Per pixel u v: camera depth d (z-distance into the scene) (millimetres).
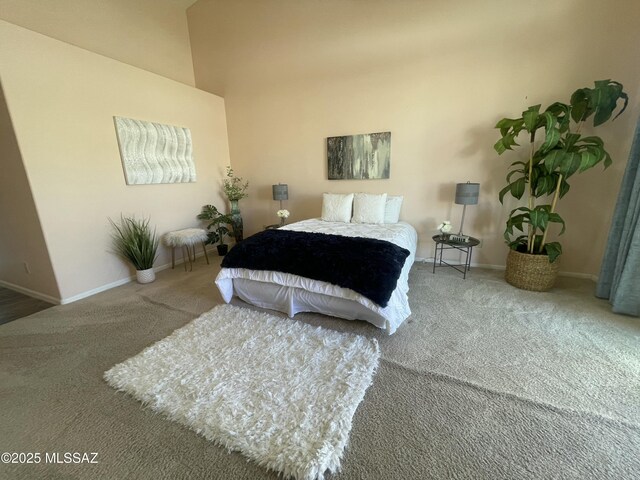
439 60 3221
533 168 2656
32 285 2900
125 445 1295
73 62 2721
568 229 3020
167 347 1982
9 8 2723
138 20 3863
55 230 2672
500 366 1729
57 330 2270
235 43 4266
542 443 1242
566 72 2785
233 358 1846
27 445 1306
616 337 1979
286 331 2146
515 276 2838
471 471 1142
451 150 3383
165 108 3709
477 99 3156
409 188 3686
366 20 3443
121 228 3264
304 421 1360
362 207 3633
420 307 2492
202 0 4305
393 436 1297
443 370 1709
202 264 3979
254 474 1157
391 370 1725
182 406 1476
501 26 2912
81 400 1560
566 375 1636
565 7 2666
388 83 3510
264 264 2389
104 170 3053
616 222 2381
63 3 3111
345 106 3809
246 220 5004
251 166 4707
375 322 2121
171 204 3891
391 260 2176
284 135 4320
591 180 2844
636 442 1231
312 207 4402
